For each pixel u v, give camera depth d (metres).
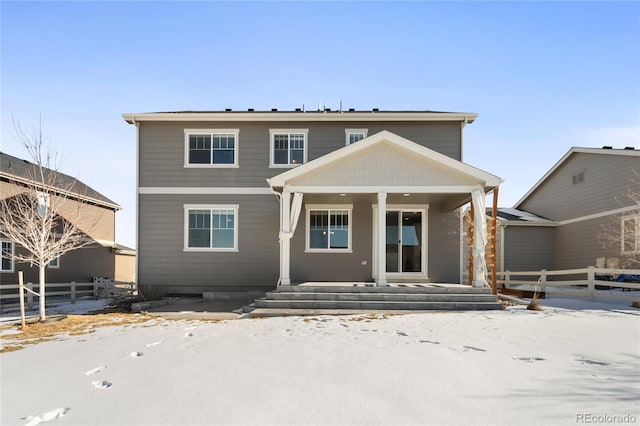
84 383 4.85
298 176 11.90
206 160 15.30
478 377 4.83
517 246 20.77
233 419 3.73
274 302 10.97
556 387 4.47
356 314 10.17
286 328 8.28
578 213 19.23
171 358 5.91
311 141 15.16
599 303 11.52
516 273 15.32
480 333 7.39
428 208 14.62
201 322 9.44
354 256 14.65
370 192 11.88
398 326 8.26
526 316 9.22
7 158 18.70
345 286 11.60
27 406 4.16
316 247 14.77
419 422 3.62
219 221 15.12
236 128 15.27
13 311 12.88
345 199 14.04
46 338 7.80
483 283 11.58
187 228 15.08
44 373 5.31
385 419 3.69
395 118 14.84
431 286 11.64
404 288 11.38
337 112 15.66
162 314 10.97
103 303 15.06
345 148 11.67
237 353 6.13
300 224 14.81
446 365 5.33
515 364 5.36
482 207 11.60
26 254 17.52
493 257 12.11
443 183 11.81
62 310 12.71
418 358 5.70
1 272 16.36
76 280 20.72
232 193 15.11
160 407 4.04
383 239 11.70
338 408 3.95
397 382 4.68
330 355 5.92
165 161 15.27
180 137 15.34
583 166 18.94
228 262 14.92
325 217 14.84
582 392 4.30
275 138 15.33
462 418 3.69
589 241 18.39
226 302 13.85
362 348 6.34
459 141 14.92
